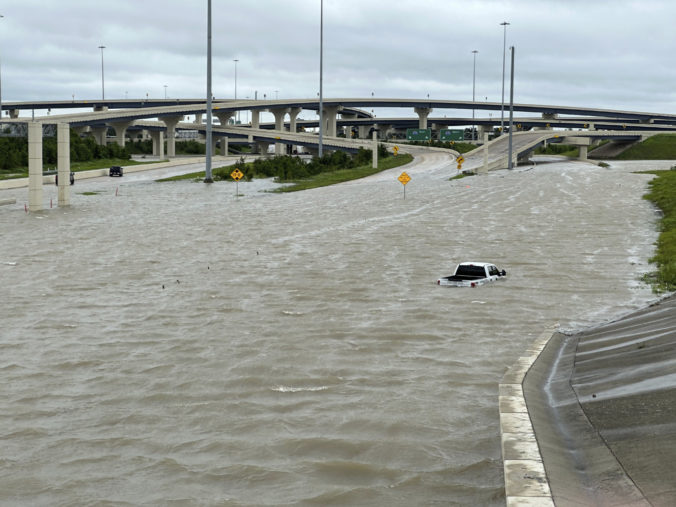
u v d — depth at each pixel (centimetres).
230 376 2648
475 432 2122
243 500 1755
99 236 6588
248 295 4012
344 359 2838
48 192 11456
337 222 7375
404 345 3027
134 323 3428
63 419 2267
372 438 2091
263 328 3312
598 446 1834
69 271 4809
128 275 4653
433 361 2808
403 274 4591
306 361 2816
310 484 1833
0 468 1933
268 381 2591
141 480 1864
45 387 2555
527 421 1972
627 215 7419
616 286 4197
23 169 15700
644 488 1545
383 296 3956
